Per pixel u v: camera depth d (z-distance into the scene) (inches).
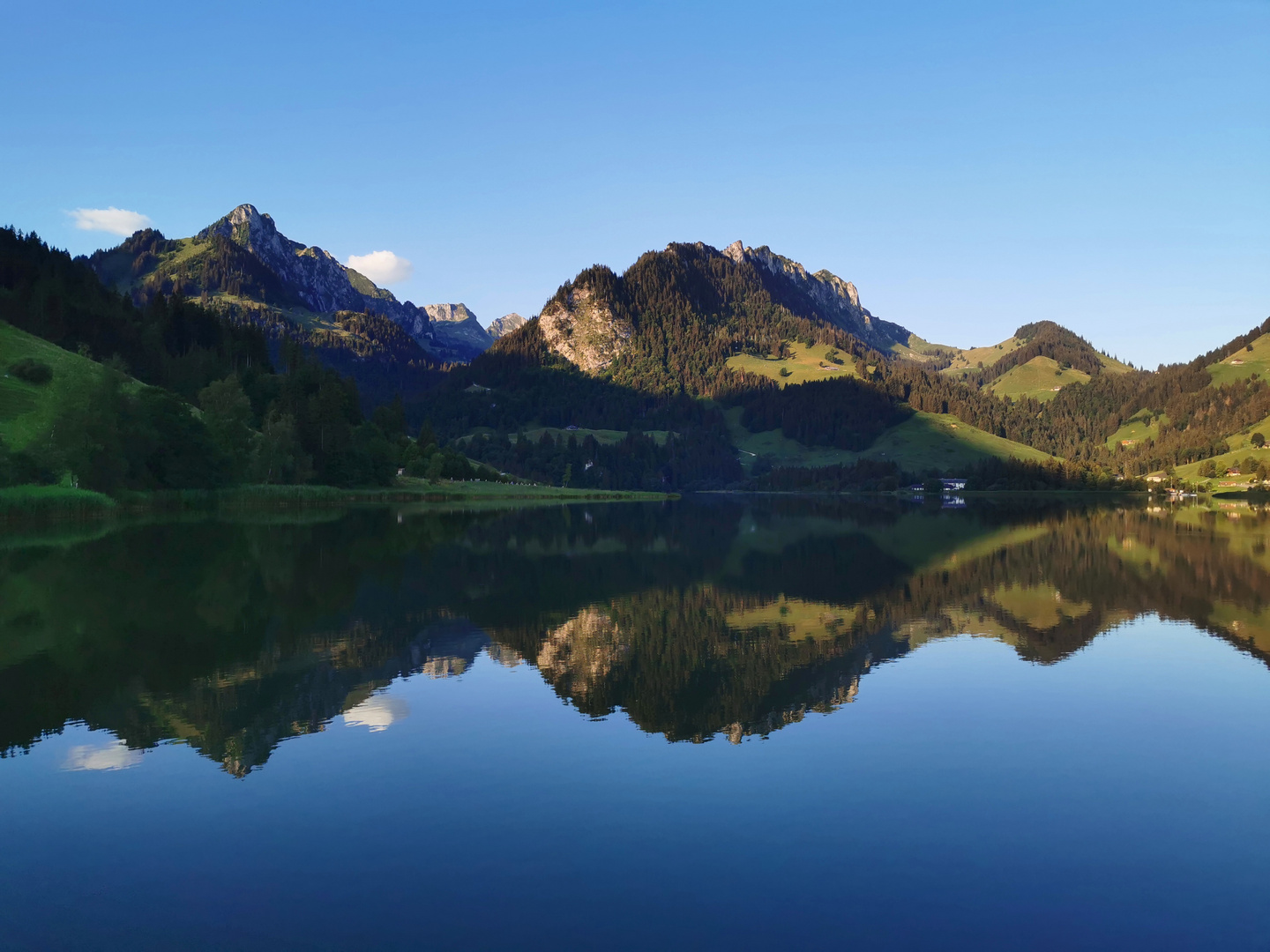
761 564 2145.7
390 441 7480.3
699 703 829.8
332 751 682.8
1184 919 438.6
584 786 609.9
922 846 518.6
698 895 458.6
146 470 4239.7
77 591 1481.3
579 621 1283.2
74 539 2443.4
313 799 584.7
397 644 1089.4
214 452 4571.9
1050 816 565.0
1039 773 644.7
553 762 658.8
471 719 770.2
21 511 3122.5
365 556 2139.5
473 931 422.0
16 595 1427.2
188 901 450.6
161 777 623.2
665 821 552.1
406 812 564.1
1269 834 538.6
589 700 839.7
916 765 659.4
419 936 417.1
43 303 6683.1
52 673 918.4
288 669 951.0
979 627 1254.3
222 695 844.0
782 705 826.2
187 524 3161.9
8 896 454.9
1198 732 748.0
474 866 490.6
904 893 462.0
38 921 429.7
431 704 818.2
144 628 1168.8
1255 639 1165.1
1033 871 489.1
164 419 4313.5
